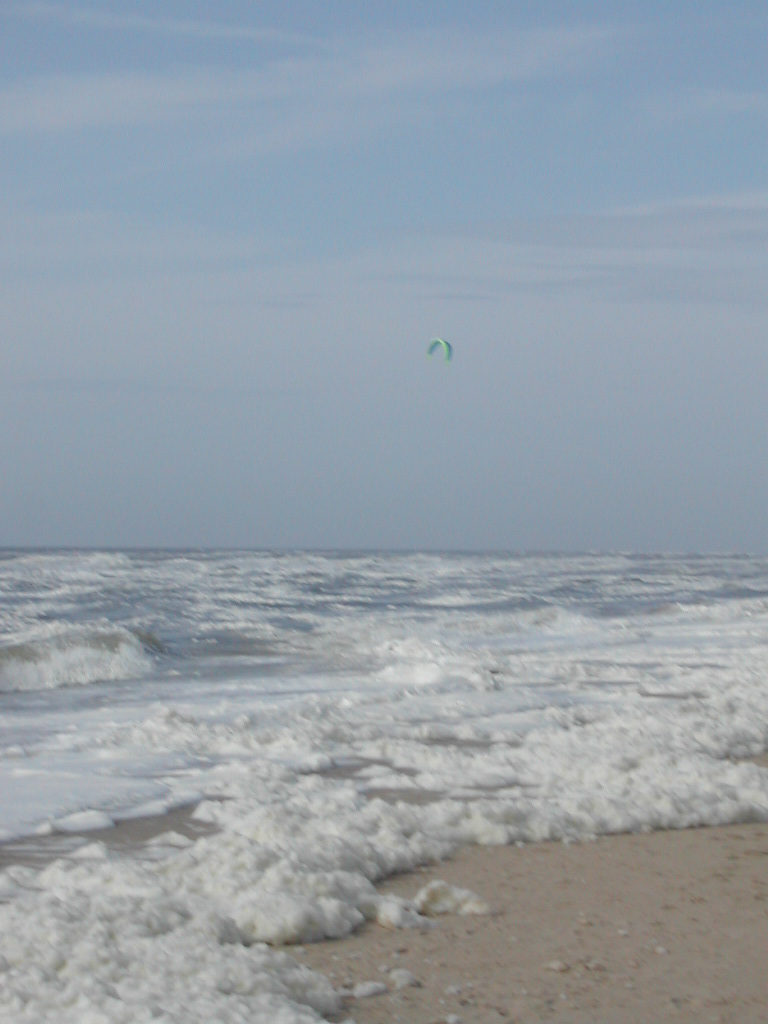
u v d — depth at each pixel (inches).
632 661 746.8
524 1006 175.0
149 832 293.0
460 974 189.3
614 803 305.1
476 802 299.4
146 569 2427.4
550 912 224.5
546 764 365.7
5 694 612.7
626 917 221.3
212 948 184.4
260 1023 154.5
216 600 1485.0
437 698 549.0
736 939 207.0
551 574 2466.8
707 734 418.9
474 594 1692.9
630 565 3356.3
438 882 230.4
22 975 168.4
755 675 630.5
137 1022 150.9
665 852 273.1
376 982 184.7
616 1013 172.2
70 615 1207.6
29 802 322.7
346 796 319.6
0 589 1648.6
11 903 205.5
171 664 754.8
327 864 242.4
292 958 186.9
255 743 418.3
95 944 180.9
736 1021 169.5
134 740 426.0
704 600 1571.1
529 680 631.2
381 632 979.3
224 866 233.0
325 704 517.7
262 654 826.2
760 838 288.4
